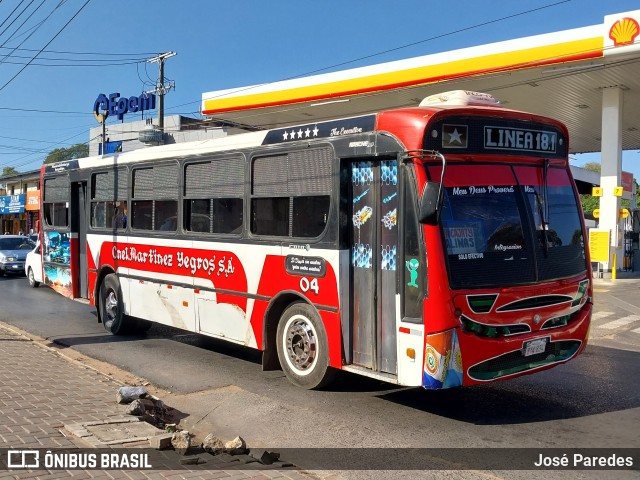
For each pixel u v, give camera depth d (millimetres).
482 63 19578
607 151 21781
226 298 8594
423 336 5938
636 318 13492
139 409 6234
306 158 7391
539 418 6453
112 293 11305
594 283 20234
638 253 28297
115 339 10914
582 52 17750
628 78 20172
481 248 6145
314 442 5836
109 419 5980
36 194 46656
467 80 20469
